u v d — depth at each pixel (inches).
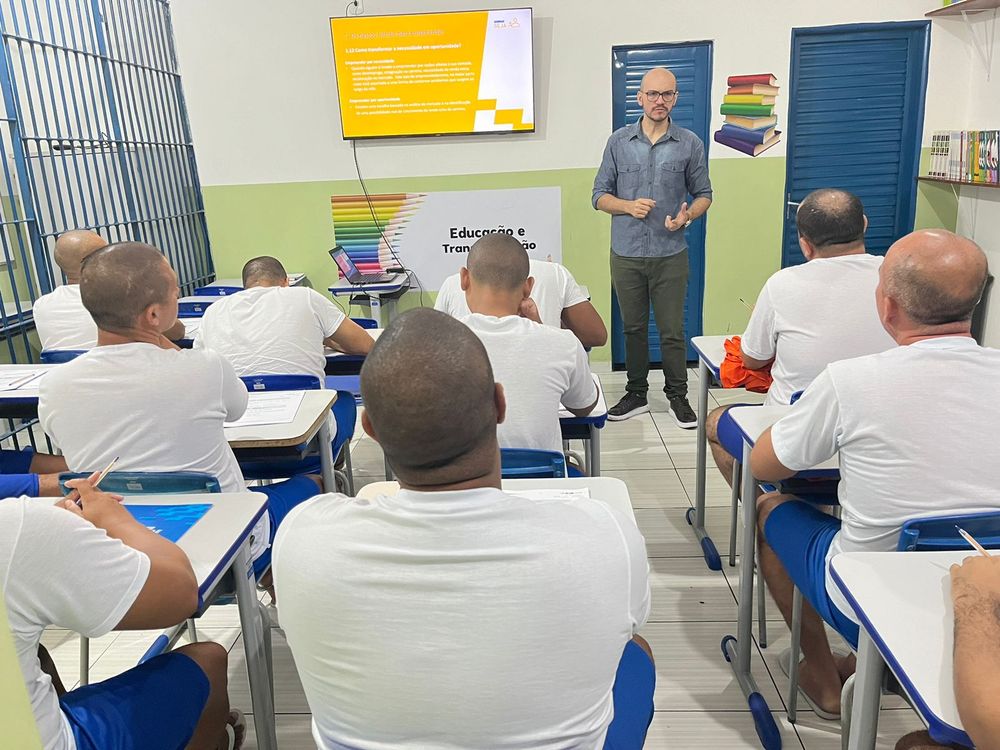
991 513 48.7
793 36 165.2
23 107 161.3
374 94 172.4
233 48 174.9
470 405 31.7
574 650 31.3
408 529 31.7
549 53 170.2
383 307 189.2
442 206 181.9
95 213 161.0
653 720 73.3
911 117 170.2
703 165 148.3
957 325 51.9
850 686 53.1
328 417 86.6
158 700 47.3
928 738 45.4
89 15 163.8
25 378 91.4
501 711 30.7
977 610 37.7
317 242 187.5
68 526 39.3
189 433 65.2
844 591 44.8
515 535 31.5
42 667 57.0
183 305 151.8
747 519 73.1
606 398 171.3
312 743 71.4
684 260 150.6
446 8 167.9
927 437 50.4
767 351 85.0
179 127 186.1
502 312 71.9
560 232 181.8
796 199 176.4
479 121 172.9
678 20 166.1
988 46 158.1
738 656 78.5
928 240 51.6
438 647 30.6
